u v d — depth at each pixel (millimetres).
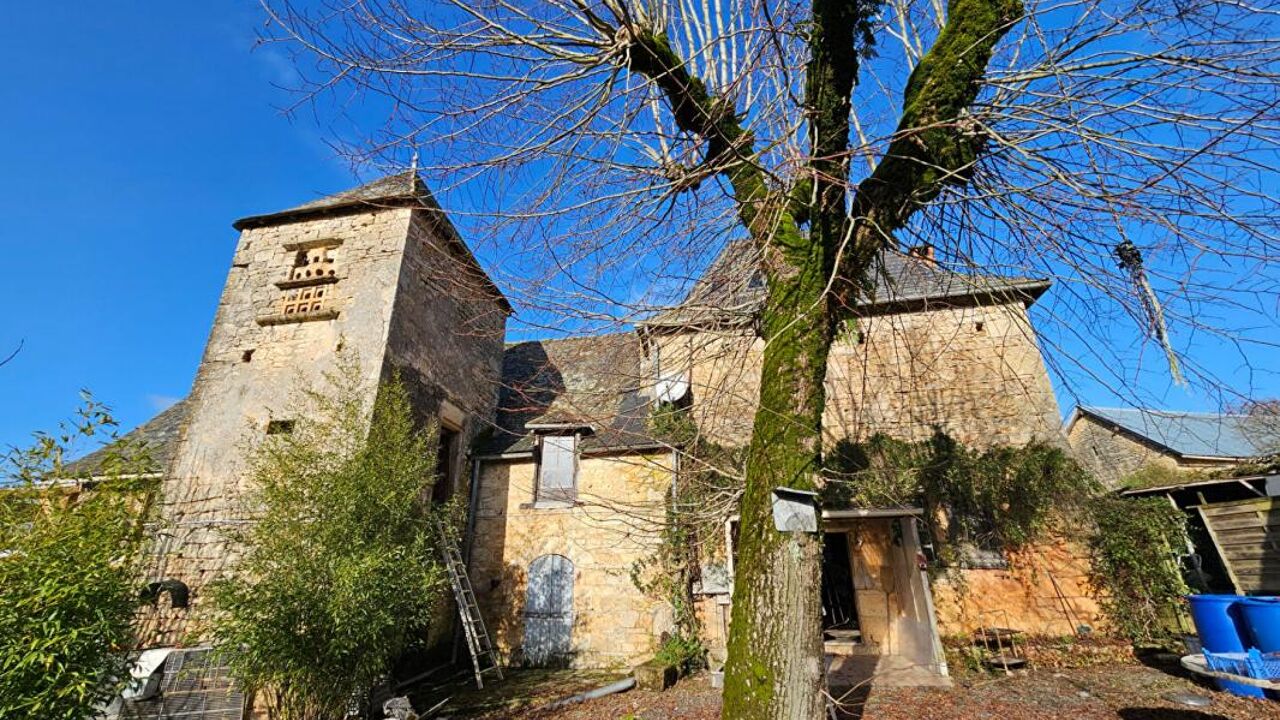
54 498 5633
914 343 7527
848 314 4992
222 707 7031
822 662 3326
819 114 3523
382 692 8062
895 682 8078
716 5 4441
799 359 3863
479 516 12023
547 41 4316
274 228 11406
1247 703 6746
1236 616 5988
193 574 8516
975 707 7008
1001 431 10727
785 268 4078
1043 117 3428
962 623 9789
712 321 4484
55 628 4531
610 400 5258
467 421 12508
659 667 8898
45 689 4484
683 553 10430
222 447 9383
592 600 10922
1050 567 9898
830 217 3945
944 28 4078
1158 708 6750
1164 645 9039
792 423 3723
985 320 11414
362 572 6691
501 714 7879
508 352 15852
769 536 3553
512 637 10922
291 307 10516
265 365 9969
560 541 11445
